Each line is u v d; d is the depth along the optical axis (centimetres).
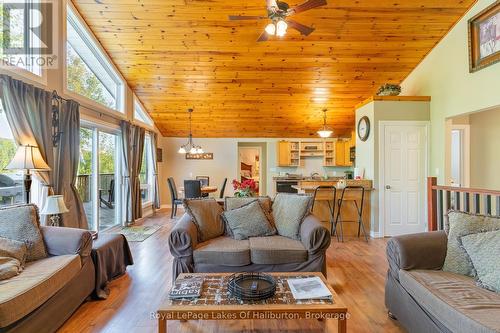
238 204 354
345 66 541
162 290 295
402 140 508
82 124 467
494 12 378
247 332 224
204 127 803
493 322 150
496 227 220
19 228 248
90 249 272
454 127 534
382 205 506
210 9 413
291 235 319
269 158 871
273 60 523
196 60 521
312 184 543
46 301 208
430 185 363
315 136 859
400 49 499
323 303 185
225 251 285
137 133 629
